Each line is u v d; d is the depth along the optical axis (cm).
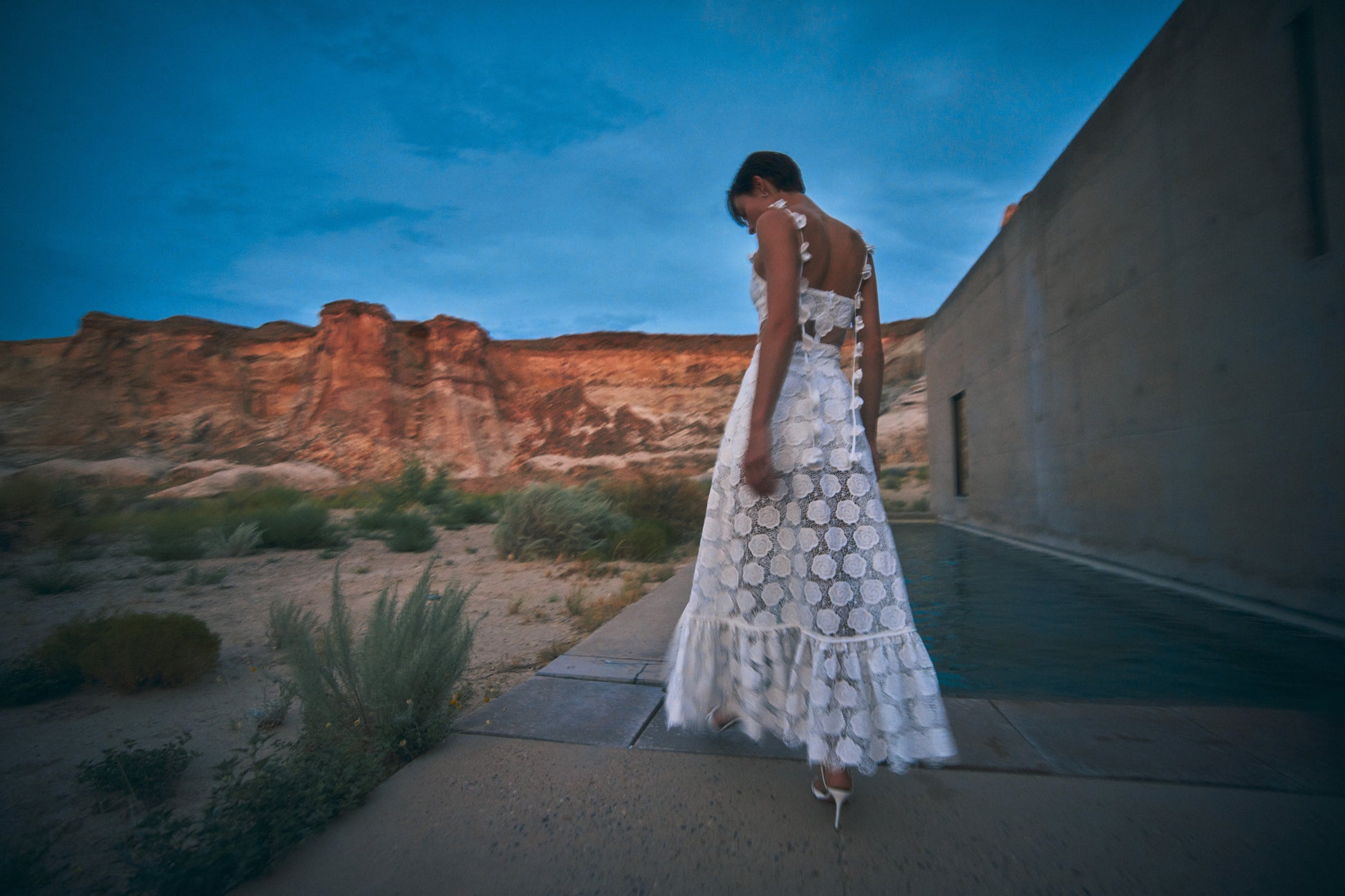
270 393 7775
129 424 6794
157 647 321
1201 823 151
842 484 151
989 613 425
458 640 231
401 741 197
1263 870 133
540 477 5856
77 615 511
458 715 248
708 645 168
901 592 151
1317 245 396
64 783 223
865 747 143
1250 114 445
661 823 154
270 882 136
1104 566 632
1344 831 147
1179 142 527
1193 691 261
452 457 6312
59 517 1142
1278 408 426
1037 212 829
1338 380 378
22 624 503
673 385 8600
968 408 1162
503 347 8731
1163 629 375
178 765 222
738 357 9050
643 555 834
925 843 144
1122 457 632
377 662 207
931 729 144
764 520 156
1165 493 559
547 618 476
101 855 173
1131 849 140
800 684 152
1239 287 460
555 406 7712
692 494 1109
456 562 839
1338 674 285
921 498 1983
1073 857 138
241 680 343
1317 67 386
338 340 6788
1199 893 125
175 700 312
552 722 218
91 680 336
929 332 1441
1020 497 913
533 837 150
